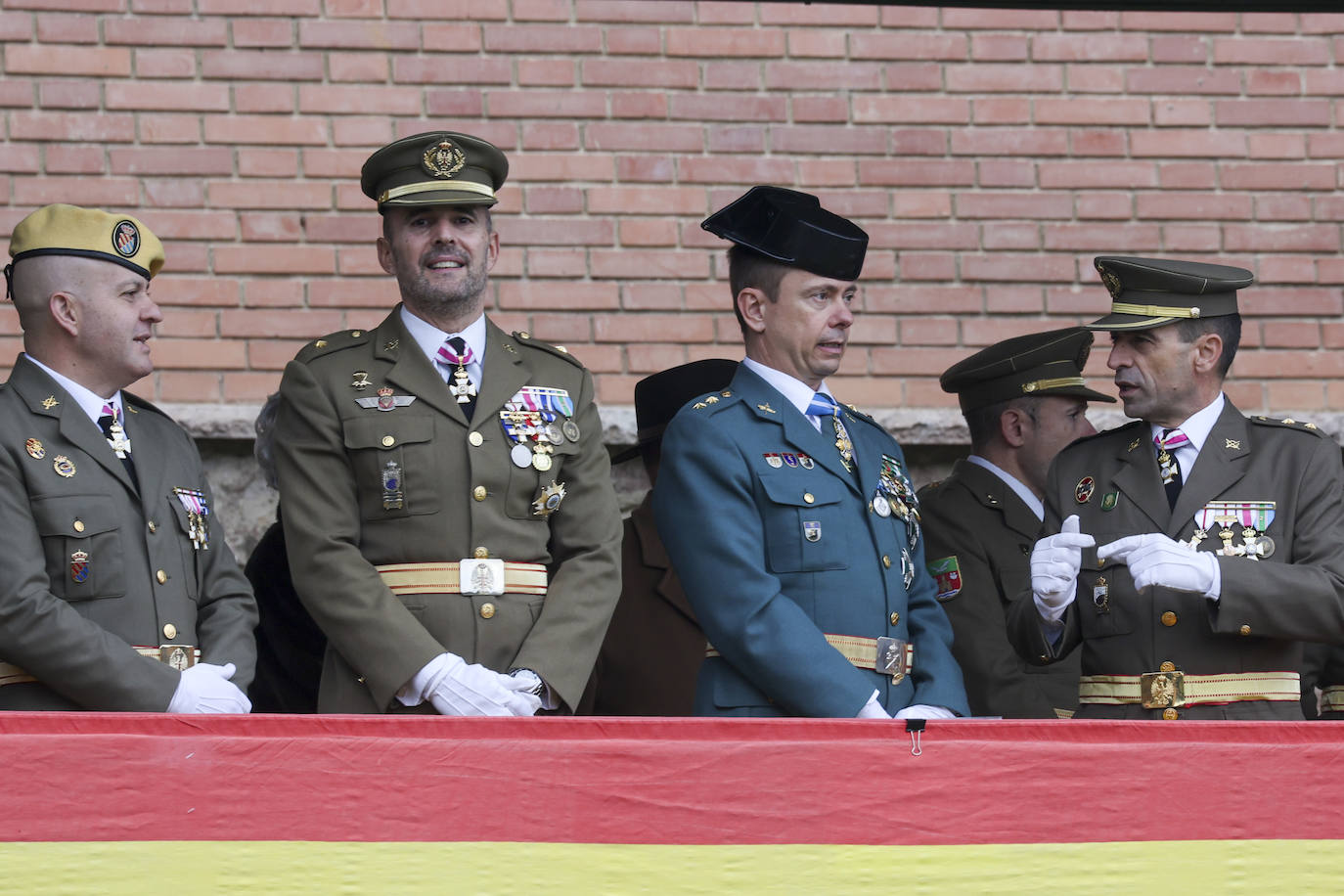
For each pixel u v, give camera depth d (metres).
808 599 13.92
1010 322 21.17
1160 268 14.30
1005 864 11.62
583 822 11.30
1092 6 15.57
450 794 11.20
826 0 15.84
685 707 16.47
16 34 19.97
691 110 20.97
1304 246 21.72
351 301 20.27
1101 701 14.02
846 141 21.16
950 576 17.52
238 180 20.19
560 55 20.83
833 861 11.46
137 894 10.84
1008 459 18.16
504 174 14.81
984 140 21.39
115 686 12.46
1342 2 15.37
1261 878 11.80
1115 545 13.52
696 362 17.78
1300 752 11.97
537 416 14.23
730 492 14.05
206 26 20.31
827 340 14.63
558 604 13.74
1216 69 21.86
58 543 12.90
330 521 13.63
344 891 11.04
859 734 11.61
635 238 20.73
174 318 19.86
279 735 11.11
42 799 10.82
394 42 20.59
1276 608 13.20
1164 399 14.29
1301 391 21.47
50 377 13.53
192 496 13.98
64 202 19.84
